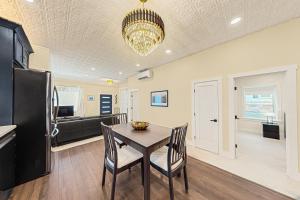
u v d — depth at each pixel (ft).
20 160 6.67
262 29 8.05
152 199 5.62
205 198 5.68
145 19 5.17
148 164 4.98
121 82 29.14
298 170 6.90
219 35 8.73
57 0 5.56
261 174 7.48
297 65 6.94
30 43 9.23
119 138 6.81
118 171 5.47
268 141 13.76
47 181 6.92
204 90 11.35
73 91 25.91
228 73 9.73
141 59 13.55
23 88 6.79
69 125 12.95
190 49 11.03
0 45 6.19
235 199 5.61
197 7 6.07
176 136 5.54
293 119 7.03
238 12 6.44
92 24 7.34
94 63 14.76
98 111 28.91
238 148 11.64
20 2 5.63
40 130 7.31
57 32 8.13
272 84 16.01
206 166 8.46
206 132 11.21
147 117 18.10
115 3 5.80
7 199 5.63
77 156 10.03
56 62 14.28
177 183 6.73
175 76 14.05
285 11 6.39
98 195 5.91
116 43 9.72
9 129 5.41
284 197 5.72
